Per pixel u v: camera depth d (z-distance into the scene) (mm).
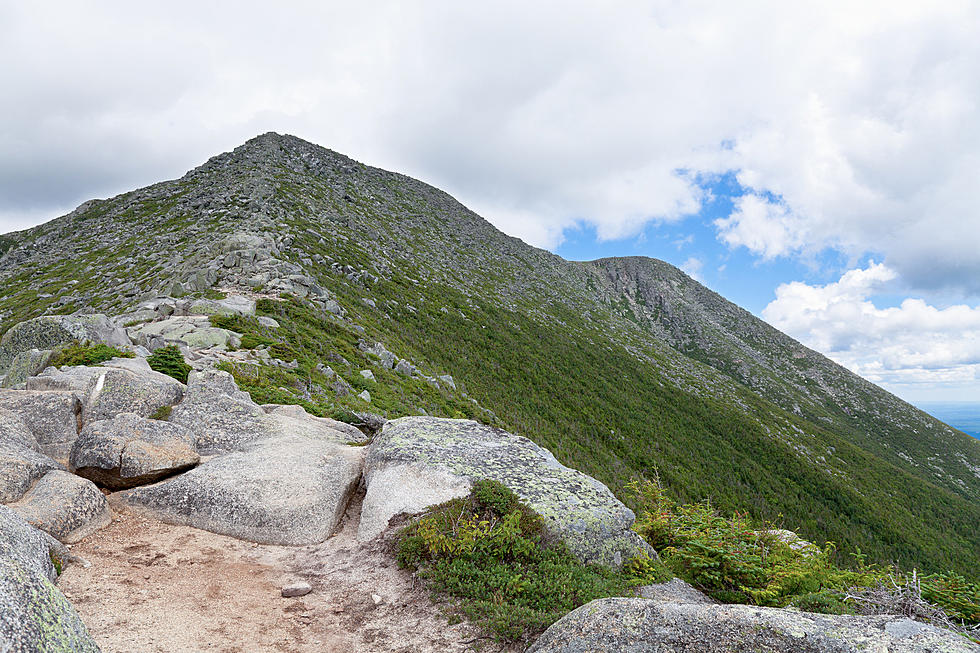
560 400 94062
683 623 4734
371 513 9172
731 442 108188
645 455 87438
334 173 176125
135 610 6340
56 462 9758
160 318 40969
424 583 7125
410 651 5797
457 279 141625
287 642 6020
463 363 87125
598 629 4801
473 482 9594
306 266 82625
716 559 9164
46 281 92750
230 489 9586
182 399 13320
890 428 190000
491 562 7477
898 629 4562
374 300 90875
